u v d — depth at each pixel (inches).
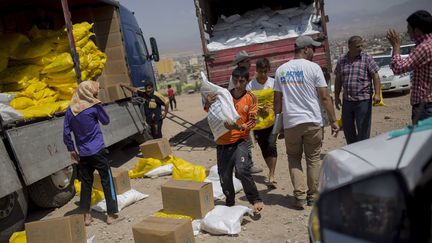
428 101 178.2
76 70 265.1
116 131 308.8
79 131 201.0
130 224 203.8
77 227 174.7
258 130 231.3
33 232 171.3
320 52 334.3
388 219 63.1
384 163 89.7
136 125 355.3
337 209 66.4
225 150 188.7
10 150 190.5
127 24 409.4
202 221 182.7
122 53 364.8
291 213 194.5
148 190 256.7
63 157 228.1
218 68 347.3
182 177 250.7
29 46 261.0
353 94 231.8
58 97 266.2
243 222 188.9
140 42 443.8
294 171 197.8
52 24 346.6
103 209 225.3
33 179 197.2
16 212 196.7
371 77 232.2
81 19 361.7
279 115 196.5
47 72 258.4
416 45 181.5
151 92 374.6
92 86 205.9
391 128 360.2
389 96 596.1
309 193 198.5
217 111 181.8
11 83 241.9
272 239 169.0
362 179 65.6
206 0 385.7
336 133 192.5
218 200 222.1
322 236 64.8
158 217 168.9
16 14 315.6
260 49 341.7
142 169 287.6
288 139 193.3
